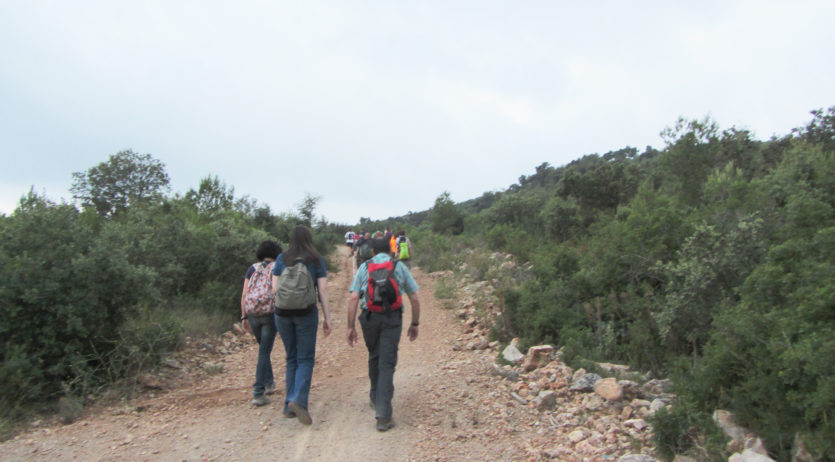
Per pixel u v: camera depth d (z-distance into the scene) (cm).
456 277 1494
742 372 405
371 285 469
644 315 626
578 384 525
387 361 464
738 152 1523
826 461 321
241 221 1772
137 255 920
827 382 316
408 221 7069
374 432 452
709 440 368
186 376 625
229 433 447
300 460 398
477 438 439
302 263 470
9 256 550
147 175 1998
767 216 620
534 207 2802
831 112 1574
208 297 947
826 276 396
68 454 400
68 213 628
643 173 2447
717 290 570
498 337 779
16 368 489
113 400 526
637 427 421
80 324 540
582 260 841
